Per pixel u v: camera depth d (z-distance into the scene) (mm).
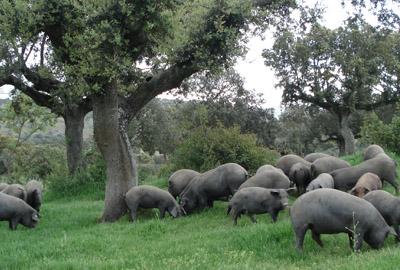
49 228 10961
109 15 9852
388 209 7578
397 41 36750
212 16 11922
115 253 7648
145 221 11016
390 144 19609
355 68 34438
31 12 11211
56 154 21719
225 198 12812
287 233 7746
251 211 9750
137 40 10852
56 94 16109
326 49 35594
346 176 11992
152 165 42156
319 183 10555
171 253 7398
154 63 14539
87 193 18812
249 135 18969
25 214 11039
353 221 6703
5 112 26641
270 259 6832
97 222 11969
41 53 17375
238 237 8039
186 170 13766
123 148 12195
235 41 11633
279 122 45844
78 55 10914
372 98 38188
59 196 18781
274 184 10867
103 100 11461
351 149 38031
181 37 11109
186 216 11648
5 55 14500
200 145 18484
